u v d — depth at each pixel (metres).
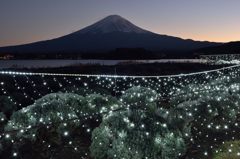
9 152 9.13
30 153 9.38
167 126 8.35
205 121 11.49
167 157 8.02
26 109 9.45
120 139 8.09
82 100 10.94
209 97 12.06
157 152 7.99
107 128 8.44
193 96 13.35
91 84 20.73
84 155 9.65
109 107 11.07
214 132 11.67
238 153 8.94
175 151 8.16
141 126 8.07
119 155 8.06
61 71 28.34
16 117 9.23
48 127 9.03
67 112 9.80
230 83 17.16
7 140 9.02
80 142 10.55
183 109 10.38
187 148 10.00
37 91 17.98
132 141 7.96
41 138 9.58
